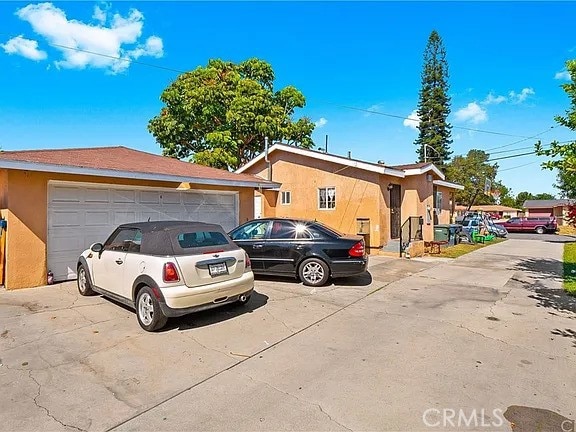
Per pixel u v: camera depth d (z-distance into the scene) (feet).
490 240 71.20
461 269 35.12
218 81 76.59
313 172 51.26
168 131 75.46
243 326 17.34
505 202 216.13
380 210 46.19
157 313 16.11
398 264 37.52
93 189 27.35
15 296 21.88
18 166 22.04
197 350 14.52
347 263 25.48
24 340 15.33
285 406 10.52
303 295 23.39
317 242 26.03
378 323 18.13
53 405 10.55
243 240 27.53
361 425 9.62
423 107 129.39
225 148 72.84
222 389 11.51
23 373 12.49
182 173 31.94
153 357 13.83
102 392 11.30
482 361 13.80
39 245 24.45
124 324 17.35
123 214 29.12
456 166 133.28
